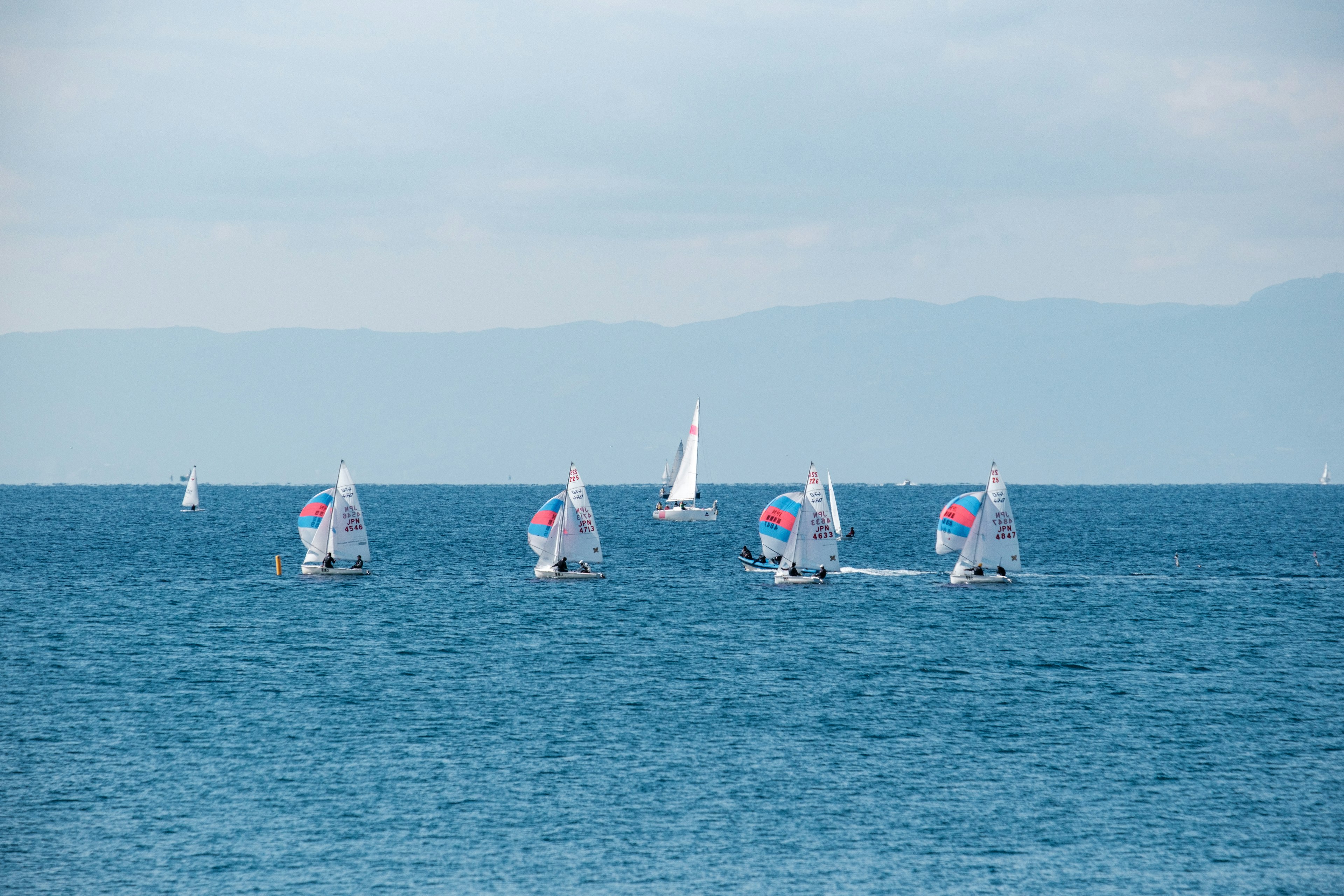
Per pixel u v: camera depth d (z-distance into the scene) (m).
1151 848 166.38
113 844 165.50
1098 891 154.00
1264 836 170.25
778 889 154.12
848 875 158.00
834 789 186.62
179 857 161.62
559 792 184.50
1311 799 183.50
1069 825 173.62
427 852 163.62
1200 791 186.75
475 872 157.88
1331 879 157.50
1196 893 154.12
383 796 182.38
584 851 164.12
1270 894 154.00
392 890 153.00
